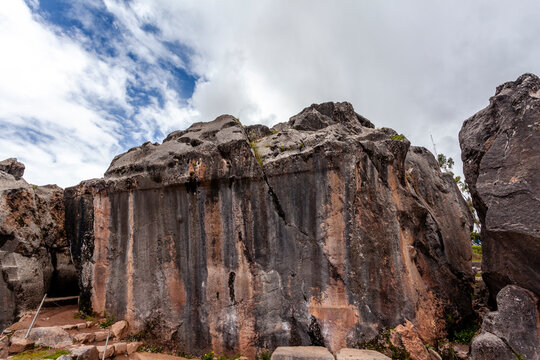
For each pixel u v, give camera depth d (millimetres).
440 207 12094
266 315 8508
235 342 8578
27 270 11992
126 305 10367
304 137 9930
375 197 8602
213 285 9141
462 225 12336
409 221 9141
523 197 6648
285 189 8914
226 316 8828
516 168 6906
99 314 10938
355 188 8305
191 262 9539
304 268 8445
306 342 8055
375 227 8375
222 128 10820
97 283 11211
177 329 9328
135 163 11156
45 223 13641
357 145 8680
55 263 13914
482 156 8148
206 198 9570
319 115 11633
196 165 9711
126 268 10609
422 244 9359
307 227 8562
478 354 6504
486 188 7234
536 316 6461
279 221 8867
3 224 11680
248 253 8938
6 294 11297
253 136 11695
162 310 9672
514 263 6961
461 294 9867
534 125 6832
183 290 9516
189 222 9719
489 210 7055
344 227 8219
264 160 9500
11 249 11781
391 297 7996
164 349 9328
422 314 8234
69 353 8039
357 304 7902
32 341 8797
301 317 8219
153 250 10172
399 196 9133
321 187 8531
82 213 12750
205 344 8922
